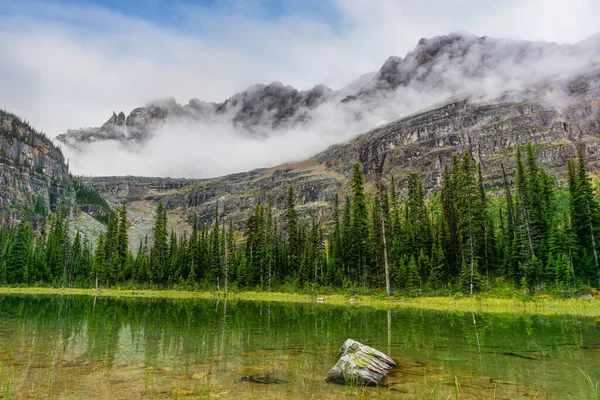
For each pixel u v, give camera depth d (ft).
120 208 389.80
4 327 76.43
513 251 187.83
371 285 219.61
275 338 65.26
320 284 250.78
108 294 277.44
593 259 177.78
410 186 279.28
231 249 336.70
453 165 226.79
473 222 185.78
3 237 442.09
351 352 45.68
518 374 40.88
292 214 315.58
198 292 280.31
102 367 43.50
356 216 226.99
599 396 33.17
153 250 362.33
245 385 37.04
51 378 38.60
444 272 196.95
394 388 36.19
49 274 357.00
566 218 196.44
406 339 63.82
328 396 33.81
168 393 34.22
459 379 39.06
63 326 79.10
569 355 50.80
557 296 150.51
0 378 38.24
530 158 220.84
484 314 114.01
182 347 56.29
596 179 619.67
